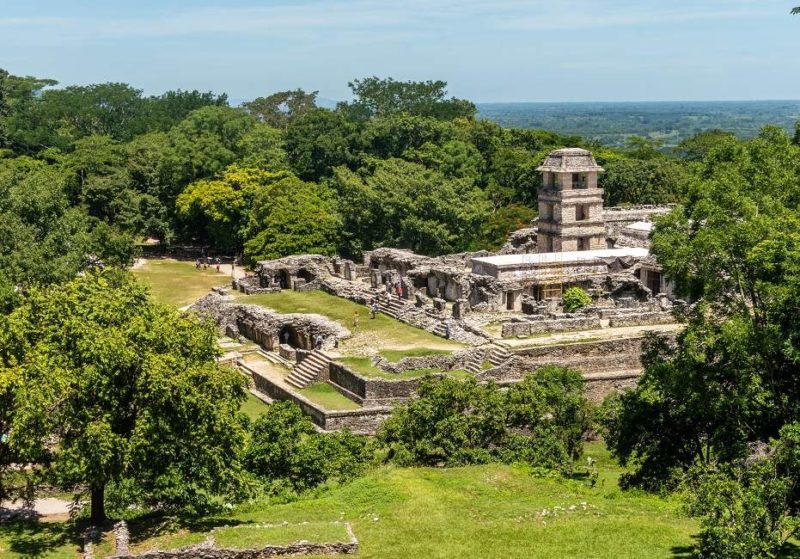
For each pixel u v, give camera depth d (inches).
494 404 1990.7
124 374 1523.1
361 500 1700.3
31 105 7701.8
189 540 1478.8
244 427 1876.2
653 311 2935.5
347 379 2605.8
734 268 1766.7
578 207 3843.5
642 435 1900.8
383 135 6181.1
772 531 1278.3
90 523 1595.7
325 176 6063.0
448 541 1494.8
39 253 2947.8
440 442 1951.3
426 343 2871.6
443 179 4832.7
